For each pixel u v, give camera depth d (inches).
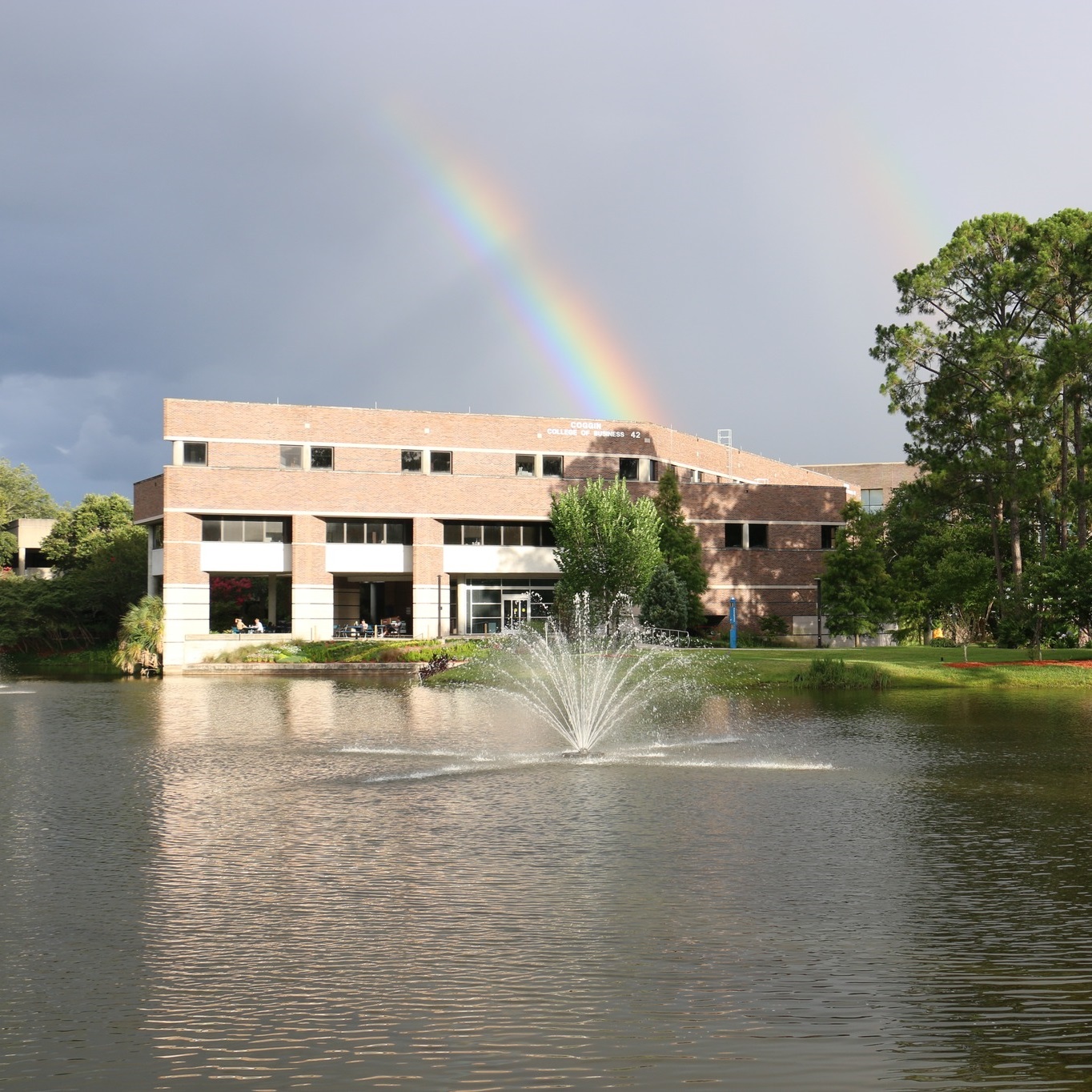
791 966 389.1
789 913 452.4
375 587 3149.6
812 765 871.7
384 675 2277.3
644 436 3056.1
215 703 1567.4
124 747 1034.1
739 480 3489.2
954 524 2657.5
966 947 408.5
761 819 650.2
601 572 2546.8
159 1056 318.7
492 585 2994.6
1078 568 1926.7
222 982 377.7
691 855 557.0
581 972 384.8
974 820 645.3
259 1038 331.0
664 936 423.8
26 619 3324.3
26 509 5388.8
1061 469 2262.6
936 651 2190.0
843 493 3137.3
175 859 557.6
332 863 545.6
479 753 964.6
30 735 1147.9
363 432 2827.3
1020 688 1678.2
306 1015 347.6
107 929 438.9
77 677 2357.3
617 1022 339.9
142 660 2539.4
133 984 377.1
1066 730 1112.8
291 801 724.0
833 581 2477.9
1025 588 2054.6
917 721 1214.3
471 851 569.6
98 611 3348.9
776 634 3004.4
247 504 2716.5
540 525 2987.2
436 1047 323.0
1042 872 520.1
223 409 2726.4
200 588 2699.3
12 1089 297.9
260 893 490.9
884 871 522.6
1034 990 365.1
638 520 2546.8
